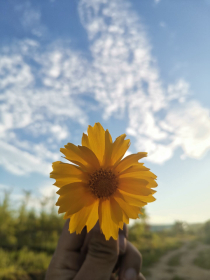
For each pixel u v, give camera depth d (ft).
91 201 0.30
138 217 0.29
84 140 0.32
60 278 0.30
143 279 0.36
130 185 0.30
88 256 0.30
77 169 0.30
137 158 0.31
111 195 0.31
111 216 0.30
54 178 0.29
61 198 0.29
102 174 0.31
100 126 0.32
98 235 0.30
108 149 0.31
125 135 0.32
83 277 0.29
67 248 0.31
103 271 0.29
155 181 0.30
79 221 0.29
